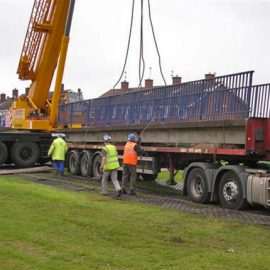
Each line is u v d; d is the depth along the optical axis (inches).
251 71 469.7
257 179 454.3
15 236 337.7
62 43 879.7
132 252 301.1
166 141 606.9
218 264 274.4
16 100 971.9
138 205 488.1
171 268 266.8
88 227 372.5
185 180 547.8
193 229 368.2
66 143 864.3
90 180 756.0
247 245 321.4
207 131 527.2
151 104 644.7
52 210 443.8
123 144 722.8
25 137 950.4
